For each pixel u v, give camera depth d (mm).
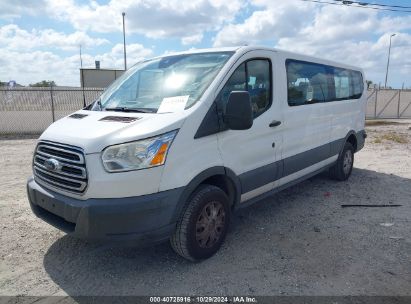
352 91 7215
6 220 4938
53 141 3525
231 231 4629
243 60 4195
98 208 3133
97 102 4531
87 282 3463
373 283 3426
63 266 3750
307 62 5562
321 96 5945
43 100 15625
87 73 28391
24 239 4359
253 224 4867
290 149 5090
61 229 3439
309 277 3529
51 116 15789
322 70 6020
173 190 3367
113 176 3150
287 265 3762
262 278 3510
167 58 4688
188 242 3592
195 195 3639
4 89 15125
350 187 6699
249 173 4293
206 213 3764
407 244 4270
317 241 4344
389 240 4375
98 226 3154
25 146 11570
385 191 6449
